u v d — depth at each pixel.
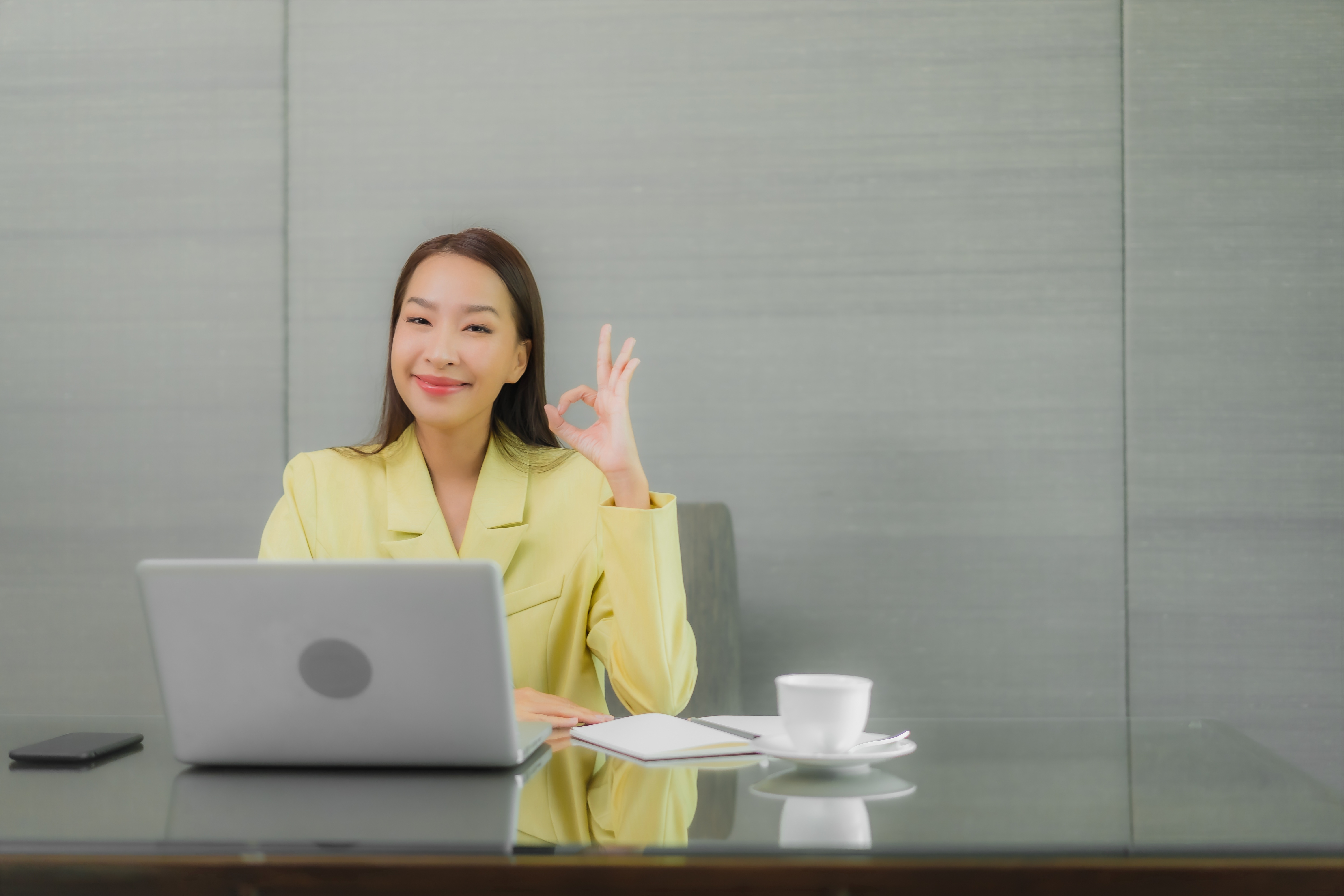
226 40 2.32
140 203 2.34
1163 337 2.23
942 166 2.25
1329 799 0.87
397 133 2.30
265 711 0.93
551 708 1.26
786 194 2.26
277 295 2.32
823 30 2.25
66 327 2.35
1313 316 2.22
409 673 0.90
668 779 0.93
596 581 1.56
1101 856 0.72
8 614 2.35
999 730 1.18
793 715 0.96
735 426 2.27
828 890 0.70
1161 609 2.24
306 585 0.88
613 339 2.28
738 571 2.24
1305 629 2.23
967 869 0.70
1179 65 2.22
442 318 1.54
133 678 2.34
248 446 2.33
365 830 0.78
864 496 2.26
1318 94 2.21
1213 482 2.23
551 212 2.29
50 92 2.34
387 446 1.63
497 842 0.75
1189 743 1.11
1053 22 2.23
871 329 2.26
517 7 2.28
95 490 2.35
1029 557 2.25
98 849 0.74
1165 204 2.23
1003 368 2.25
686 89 2.27
